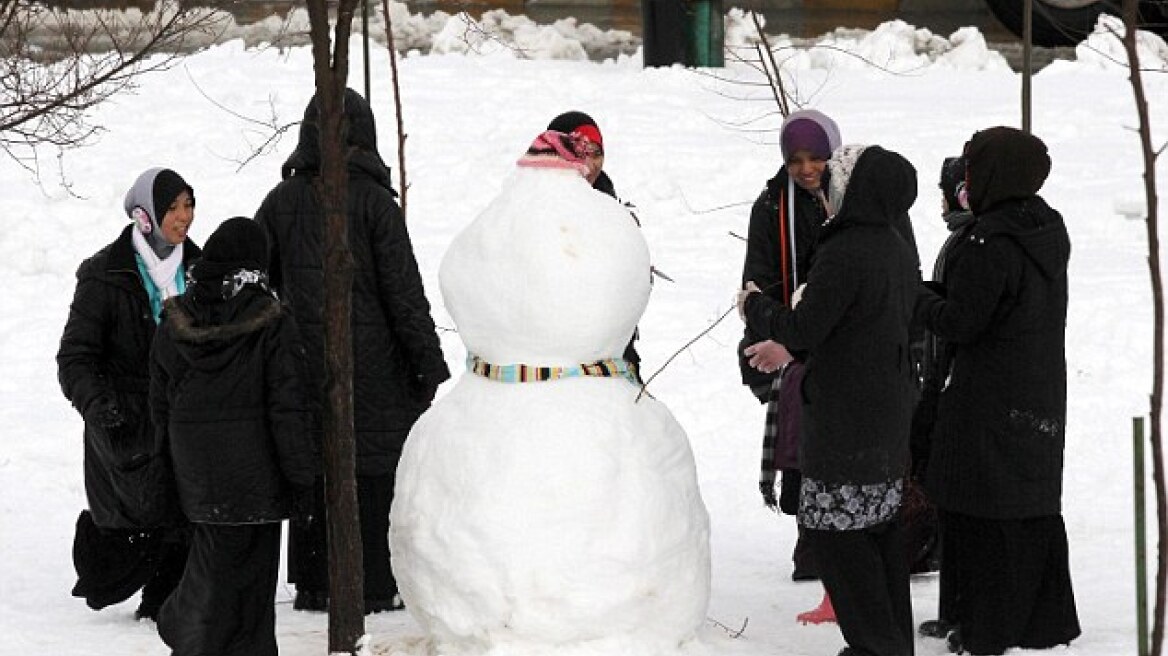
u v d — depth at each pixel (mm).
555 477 19531
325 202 19922
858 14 70750
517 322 20062
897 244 20812
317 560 24625
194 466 20688
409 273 24594
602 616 19578
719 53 60062
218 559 20844
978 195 21812
